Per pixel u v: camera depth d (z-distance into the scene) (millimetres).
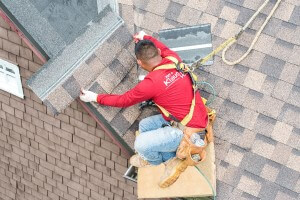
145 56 6219
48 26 7426
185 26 7895
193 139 6523
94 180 10828
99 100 6777
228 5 7879
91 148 10195
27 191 12172
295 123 7340
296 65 7492
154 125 6945
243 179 7328
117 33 7270
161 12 8016
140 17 8039
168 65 6293
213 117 7207
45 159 11094
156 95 6359
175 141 6555
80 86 7016
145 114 7441
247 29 7719
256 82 7543
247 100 7523
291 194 7176
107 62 7219
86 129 9906
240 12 7824
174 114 6453
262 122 7426
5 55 9430
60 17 7531
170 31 7871
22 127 10750
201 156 6770
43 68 7016
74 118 9852
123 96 6496
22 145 11164
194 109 6477
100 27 7242
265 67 7566
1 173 12203
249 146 7402
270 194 7227
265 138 7383
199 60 7320
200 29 7828
